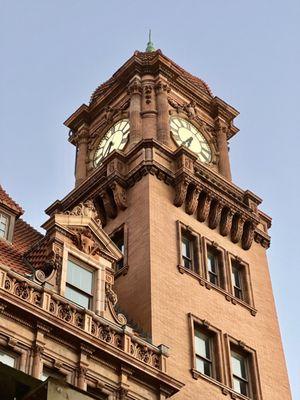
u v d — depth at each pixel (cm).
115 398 2933
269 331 4100
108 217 4241
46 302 2905
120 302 3722
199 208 4266
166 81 4972
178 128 4831
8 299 2752
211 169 4578
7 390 2180
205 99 5191
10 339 2716
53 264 3162
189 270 3903
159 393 3088
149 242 3838
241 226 4409
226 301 3988
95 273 3328
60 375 2814
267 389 3794
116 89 5100
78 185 4772
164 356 3225
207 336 3766
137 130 4638
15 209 3597
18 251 3428
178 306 3684
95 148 5000
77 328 2908
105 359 2980
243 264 4291
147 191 4094
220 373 3619
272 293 4344
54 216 3300
